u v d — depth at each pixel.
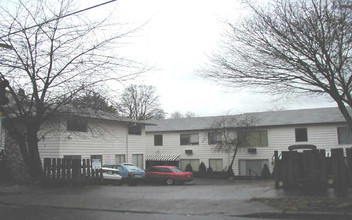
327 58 10.49
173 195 11.20
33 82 13.56
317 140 28.97
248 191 11.40
